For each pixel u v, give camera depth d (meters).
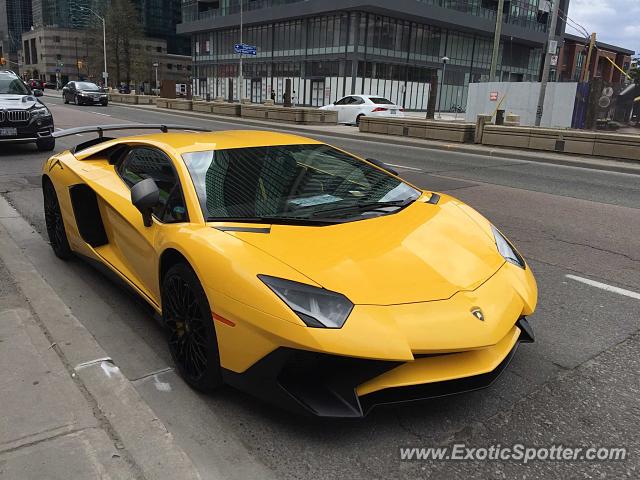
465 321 2.55
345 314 2.41
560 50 67.00
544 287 4.79
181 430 2.65
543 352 3.53
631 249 6.13
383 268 2.72
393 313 2.48
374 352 2.34
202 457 2.47
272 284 2.50
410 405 2.87
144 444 2.49
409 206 3.61
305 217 3.20
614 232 6.93
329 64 50.78
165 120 25.34
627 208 8.55
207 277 2.68
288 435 2.63
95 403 2.80
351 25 47.81
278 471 2.39
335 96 50.56
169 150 3.63
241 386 2.63
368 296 2.52
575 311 4.24
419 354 2.51
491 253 3.19
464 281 2.81
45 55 116.25
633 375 3.25
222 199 3.21
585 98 23.84
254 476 2.36
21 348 3.32
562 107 24.73
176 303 3.04
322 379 2.49
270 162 3.67
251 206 3.21
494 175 11.84
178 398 2.92
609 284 4.90
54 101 41.66
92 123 20.95
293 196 3.41
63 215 4.64
